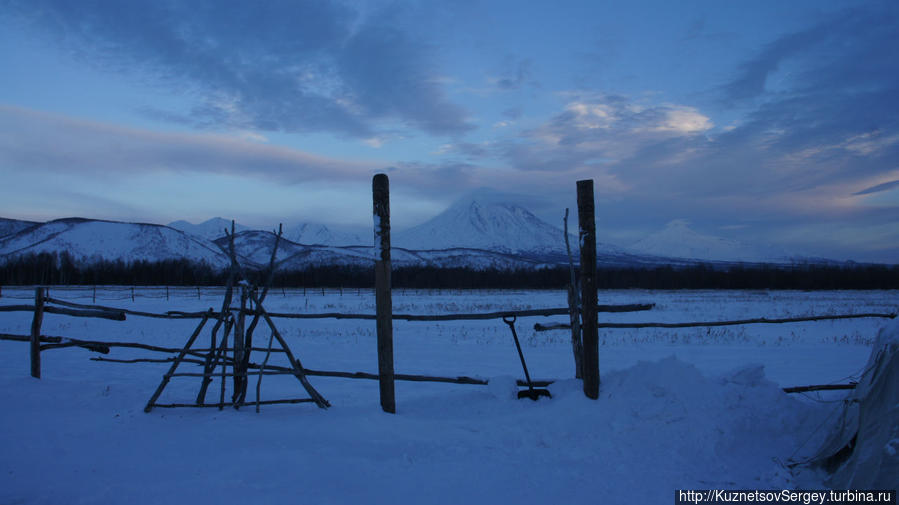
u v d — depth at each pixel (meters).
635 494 3.81
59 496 3.65
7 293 42.62
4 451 4.51
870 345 13.85
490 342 15.00
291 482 3.92
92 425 5.27
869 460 3.67
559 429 4.98
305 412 5.83
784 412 5.09
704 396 5.12
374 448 4.66
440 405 5.98
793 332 17.41
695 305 32.81
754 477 4.15
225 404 6.09
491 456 4.53
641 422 4.95
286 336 16.55
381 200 5.90
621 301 37.47
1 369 8.70
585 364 5.53
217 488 3.78
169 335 16.59
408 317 6.43
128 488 3.77
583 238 5.62
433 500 3.67
